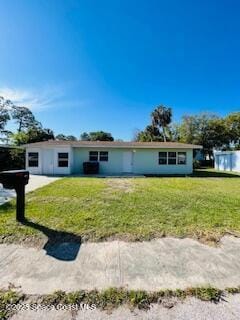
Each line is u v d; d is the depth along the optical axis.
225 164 23.52
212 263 3.08
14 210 5.73
